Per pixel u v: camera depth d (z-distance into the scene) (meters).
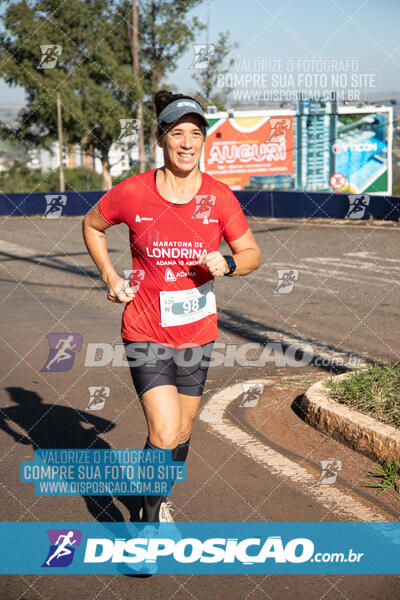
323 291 8.38
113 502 3.19
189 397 2.79
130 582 2.56
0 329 6.86
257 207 19.02
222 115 27.73
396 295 7.96
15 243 15.78
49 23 33.88
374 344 5.84
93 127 33.69
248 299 8.07
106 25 33.25
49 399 4.68
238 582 2.53
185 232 2.62
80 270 11.17
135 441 3.92
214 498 3.15
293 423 4.04
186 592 2.48
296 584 2.51
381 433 3.42
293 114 28.50
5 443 3.91
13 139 37.66
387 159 29.75
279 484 3.28
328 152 29.14
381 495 3.15
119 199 2.64
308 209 17.34
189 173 2.58
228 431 3.96
